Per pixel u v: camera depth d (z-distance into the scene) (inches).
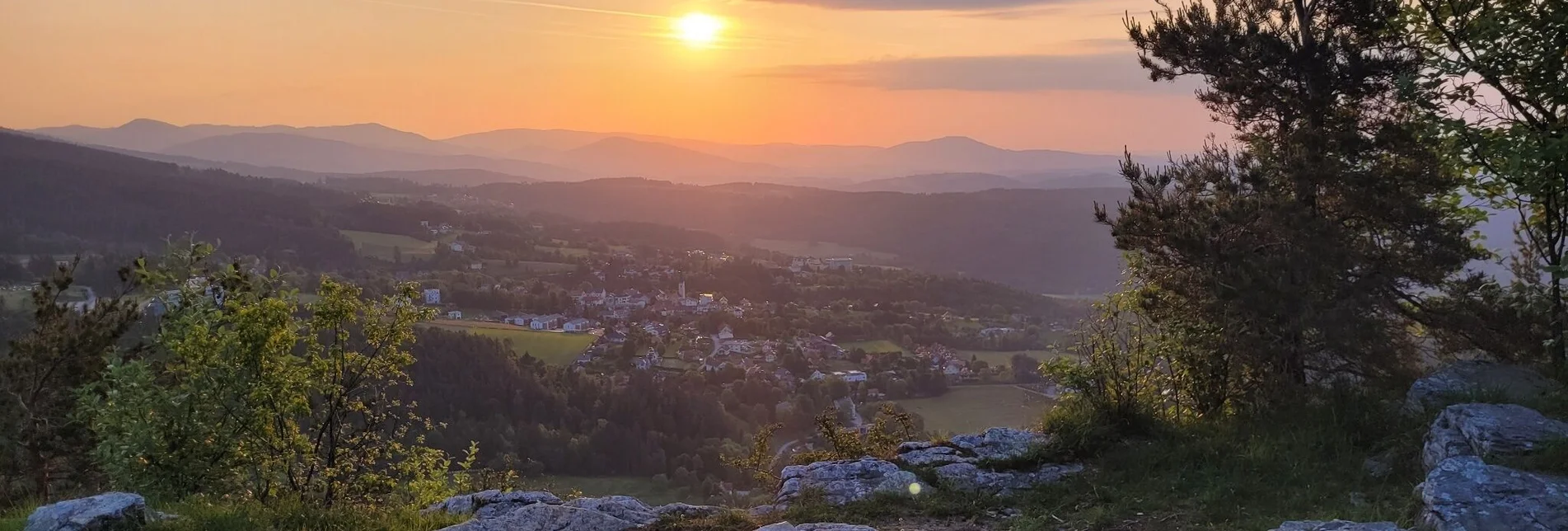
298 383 303.4
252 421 295.7
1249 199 301.9
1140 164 337.1
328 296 319.9
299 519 235.6
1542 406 241.6
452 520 242.1
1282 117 332.8
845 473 276.4
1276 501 230.1
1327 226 294.0
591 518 237.8
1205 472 251.6
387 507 275.4
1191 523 220.2
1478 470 191.0
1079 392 316.5
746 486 1211.2
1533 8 263.3
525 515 235.0
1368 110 320.8
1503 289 320.2
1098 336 327.9
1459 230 314.2
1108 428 287.1
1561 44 254.2
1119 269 372.8
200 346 293.6
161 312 320.5
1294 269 288.5
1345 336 291.6
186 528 220.2
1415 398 275.3
